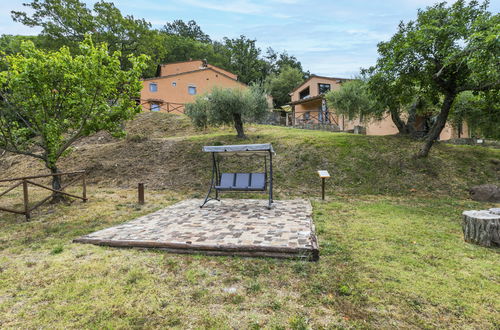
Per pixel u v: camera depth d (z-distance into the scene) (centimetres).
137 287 276
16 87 661
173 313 233
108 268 317
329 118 2120
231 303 247
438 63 859
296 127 1848
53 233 472
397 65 903
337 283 279
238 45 4619
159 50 2828
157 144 1329
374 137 1194
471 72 813
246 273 304
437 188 826
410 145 1076
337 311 233
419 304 243
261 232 424
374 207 634
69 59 679
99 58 710
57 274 305
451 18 812
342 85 1550
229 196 821
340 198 755
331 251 362
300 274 299
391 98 1026
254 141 1227
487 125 1262
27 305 247
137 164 1161
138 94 805
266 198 778
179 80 2731
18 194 929
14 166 1425
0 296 263
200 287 275
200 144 1262
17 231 488
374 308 237
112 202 739
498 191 721
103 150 1359
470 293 260
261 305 242
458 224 499
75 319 227
